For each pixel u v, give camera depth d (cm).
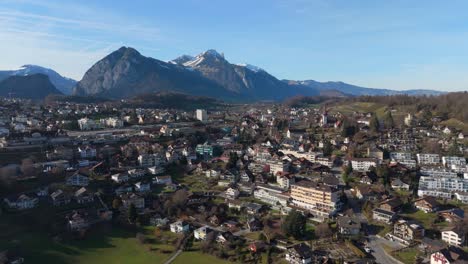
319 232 14638
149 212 17375
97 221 16300
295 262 12594
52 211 16862
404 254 12975
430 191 18350
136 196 18188
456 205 17200
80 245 14512
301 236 14550
